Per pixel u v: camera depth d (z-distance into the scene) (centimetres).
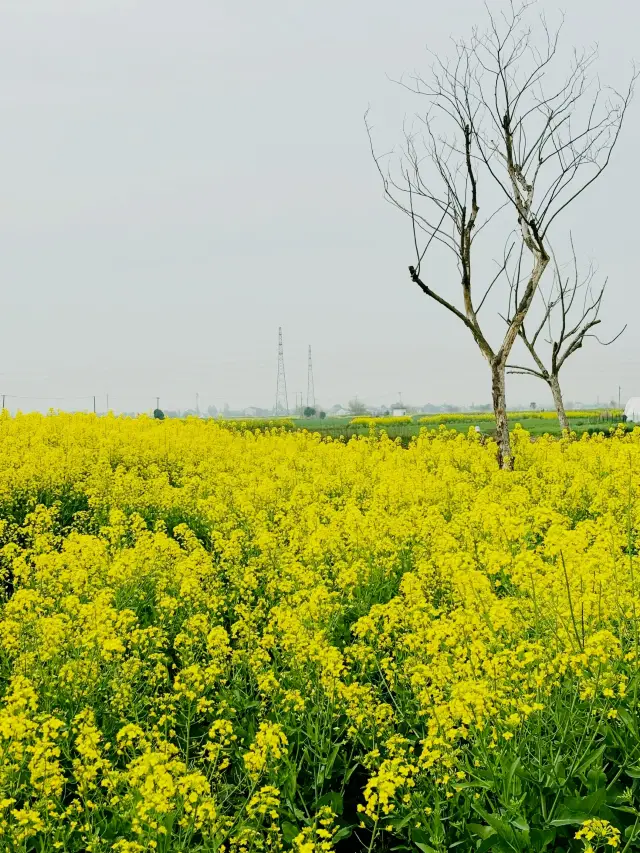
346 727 533
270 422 3403
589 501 1207
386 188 1508
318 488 1378
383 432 2241
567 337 2061
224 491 1309
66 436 2067
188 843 414
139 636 654
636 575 633
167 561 873
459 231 1500
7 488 1445
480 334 1528
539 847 407
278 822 470
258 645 652
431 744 438
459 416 5444
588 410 6025
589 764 441
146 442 1983
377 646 641
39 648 604
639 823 403
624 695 473
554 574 588
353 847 479
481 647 502
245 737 552
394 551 893
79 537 900
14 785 452
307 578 768
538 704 445
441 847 420
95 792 465
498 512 823
